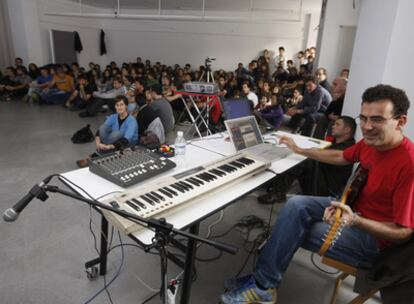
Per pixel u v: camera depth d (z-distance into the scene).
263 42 9.45
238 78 7.39
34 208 2.37
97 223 2.22
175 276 1.72
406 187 1.13
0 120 5.21
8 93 7.14
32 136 4.36
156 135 3.31
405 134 2.35
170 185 1.33
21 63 7.67
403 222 1.11
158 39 10.56
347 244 1.30
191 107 5.20
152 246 0.98
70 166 3.29
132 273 1.74
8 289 1.58
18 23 7.79
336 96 3.36
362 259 1.29
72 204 2.45
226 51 9.94
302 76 7.12
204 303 1.55
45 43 8.52
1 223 2.15
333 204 1.20
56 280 1.66
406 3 2.14
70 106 6.52
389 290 1.11
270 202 2.67
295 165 1.81
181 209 1.25
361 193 1.35
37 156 3.56
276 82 7.23
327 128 3.36
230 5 8.34
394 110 1.11
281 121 4.83
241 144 1.96
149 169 1.50
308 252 2.01
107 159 1.54
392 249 1.17
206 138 2.35
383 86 1.15
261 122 5.03
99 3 9.41
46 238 2.02
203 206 1.30
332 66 5.30
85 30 10.13
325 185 2.29
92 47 10.62
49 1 8.44
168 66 9.95
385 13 2.34
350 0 4.86
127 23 10.70
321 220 1.43
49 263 1.79
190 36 10.17
